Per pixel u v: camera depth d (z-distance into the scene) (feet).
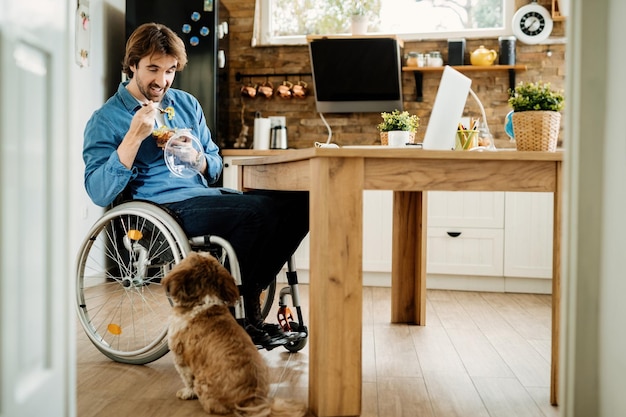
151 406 5.52
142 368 6.79
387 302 11.15
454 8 14.52
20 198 3.56
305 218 7.18
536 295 12.19
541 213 12.27
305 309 10.32
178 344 5.36
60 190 4.05
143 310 9.93
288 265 7.39
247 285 6.69
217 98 13.50
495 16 14.35
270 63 14.96
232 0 15.03
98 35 13.29
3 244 3.37
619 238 3.72
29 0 3.63
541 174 5.49
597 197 3.98
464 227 12.55
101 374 6.54
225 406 5.06
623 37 3.71
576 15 3.96
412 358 7.27
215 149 8.39
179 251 6.36
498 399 5.79
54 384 3.96
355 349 5.24
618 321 3.74
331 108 14.40
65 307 4.12
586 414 4.02
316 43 13.69
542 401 5.74
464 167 5.38
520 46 13.91
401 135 8.34
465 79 6.05
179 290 5.32
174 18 13.39
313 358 5.36
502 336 8.46
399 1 14.74
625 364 3.64
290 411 4.66
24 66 3.61
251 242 6.53
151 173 7.38
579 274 4.00
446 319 9.65
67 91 4.14
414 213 9.21
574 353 4.02
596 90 3.95
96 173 6.80
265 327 6.91
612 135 3.84
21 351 3.58
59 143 4.03
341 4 15.05
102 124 7.17
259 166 7.82
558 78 13.79
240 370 4.97
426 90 14.24
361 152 5.13
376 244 12.98
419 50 14.37
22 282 3.59
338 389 5.23
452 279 12.87
